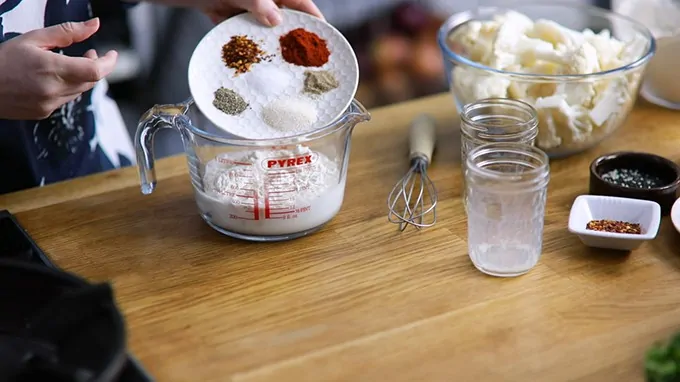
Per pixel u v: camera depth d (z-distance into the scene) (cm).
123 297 95
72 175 125
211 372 87
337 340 90
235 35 105
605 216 102
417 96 177
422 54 173
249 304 94
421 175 109
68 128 122
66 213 107
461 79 114
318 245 101
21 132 117
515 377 85
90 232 104
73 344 83
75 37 102
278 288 96
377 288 95
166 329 91
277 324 91
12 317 87
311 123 101
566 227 103
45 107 102
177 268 99
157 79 159
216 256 100
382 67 172
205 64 104
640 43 115
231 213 100
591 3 162
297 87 104
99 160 127
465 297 94
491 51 114
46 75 99
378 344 89
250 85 103
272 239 102
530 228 95
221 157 100
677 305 92
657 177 107
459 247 100
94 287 84
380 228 103
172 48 157
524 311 92
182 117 100
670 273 96
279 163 98
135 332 91
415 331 90
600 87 111
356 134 120
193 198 109
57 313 84
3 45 100
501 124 106
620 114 112
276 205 99
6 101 101
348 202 108
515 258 96
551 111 109
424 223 104
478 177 94
